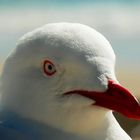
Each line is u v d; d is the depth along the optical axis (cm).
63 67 85
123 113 84
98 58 84
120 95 84
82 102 85
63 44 85
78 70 84
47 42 85
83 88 85
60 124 85
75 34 85
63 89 85
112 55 85
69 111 85
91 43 85
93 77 84
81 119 85
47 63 85
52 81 85
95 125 85
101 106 84
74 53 84
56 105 85
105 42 85
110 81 84
